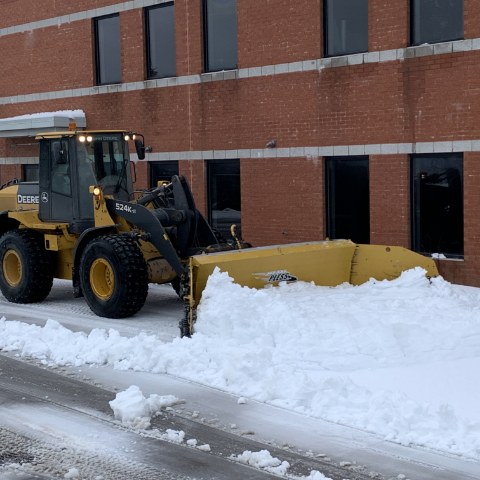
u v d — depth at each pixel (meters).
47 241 12.56
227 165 16.81
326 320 9.13
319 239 15.16
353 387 7.43
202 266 9.91
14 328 10.36
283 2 15.31
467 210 13.07
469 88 12.91
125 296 11.03
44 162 12.62
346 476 5.85
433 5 13.46
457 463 6.03
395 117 13.84
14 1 20.80
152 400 7.36
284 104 15.48
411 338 8.65
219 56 16.80
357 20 14.49
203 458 6.27
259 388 7.75
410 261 11.02
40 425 7.07
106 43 19.06
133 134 12.65
